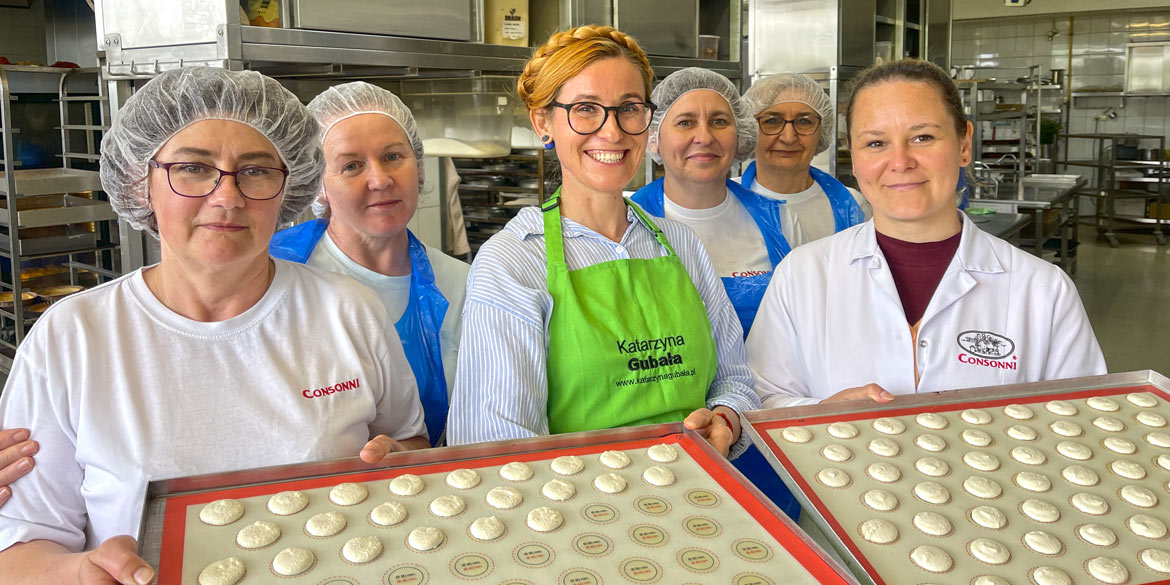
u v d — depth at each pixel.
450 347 1.80
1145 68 10.42
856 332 1.58
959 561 0.91
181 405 1.20
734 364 1.64
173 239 1.16
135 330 1.20
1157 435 1.19
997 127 9.07
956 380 1.53
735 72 4.88
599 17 3.75
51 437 1.17
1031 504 1.01
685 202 2.22
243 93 1.17
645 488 1.03
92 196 4.69
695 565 0.86
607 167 1.43
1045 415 1.29
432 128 3.26
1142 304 6.78
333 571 0.86
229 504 0.96
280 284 1.29
